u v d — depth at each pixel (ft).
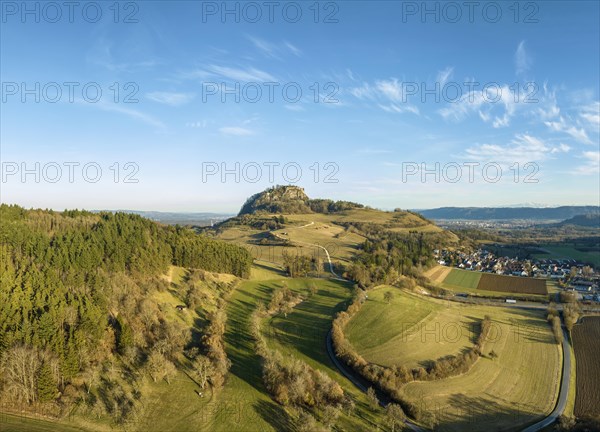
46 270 306.14
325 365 311.88
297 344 342.85
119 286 327.88
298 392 247.29
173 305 360.69
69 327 249.34
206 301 394.73
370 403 258.37
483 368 316.60
